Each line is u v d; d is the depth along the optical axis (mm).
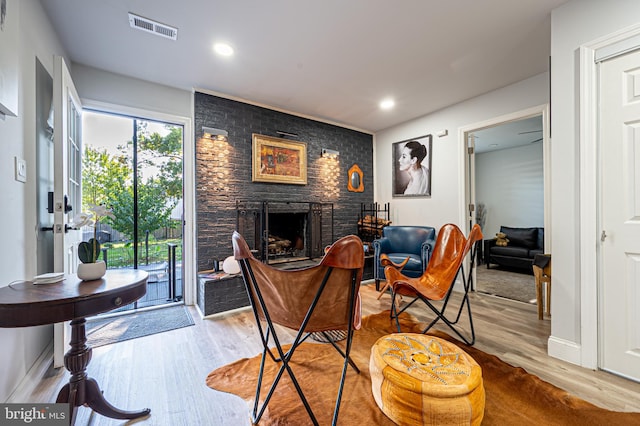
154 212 3863
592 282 1744
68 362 1222
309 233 3898
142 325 2461
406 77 2824
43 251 1804
